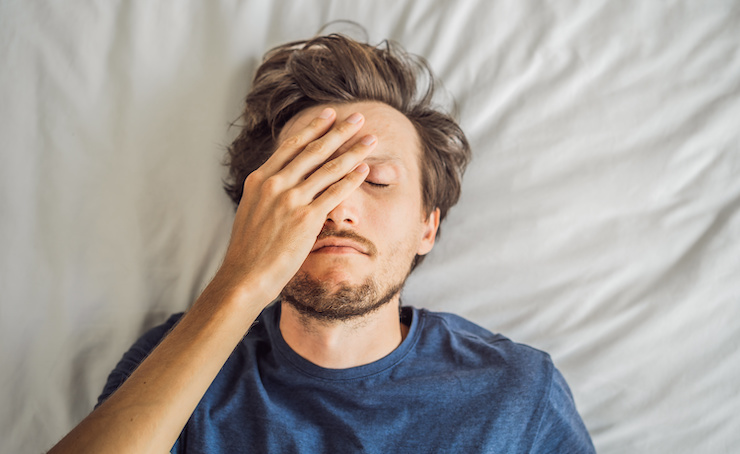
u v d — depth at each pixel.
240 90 1.08
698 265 1.04
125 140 1.05
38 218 1.03
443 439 0.86
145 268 1.05
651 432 1.04
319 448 0.85
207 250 1.06
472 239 1.10
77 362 1.03
